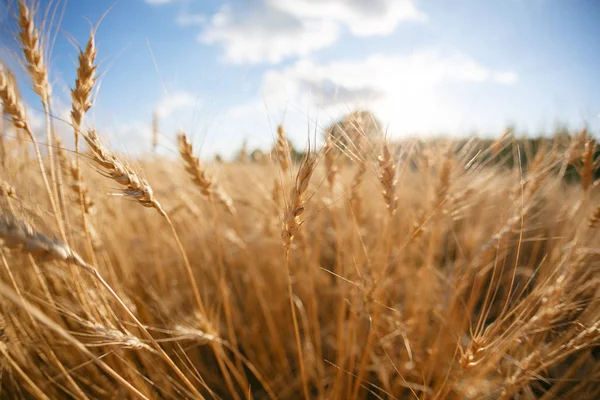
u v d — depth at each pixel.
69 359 0.44
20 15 0.31
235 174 0.68
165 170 0.64
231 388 0.44
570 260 0.38
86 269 0.28
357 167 0.45
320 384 0.49
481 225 0.62
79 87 0.32
